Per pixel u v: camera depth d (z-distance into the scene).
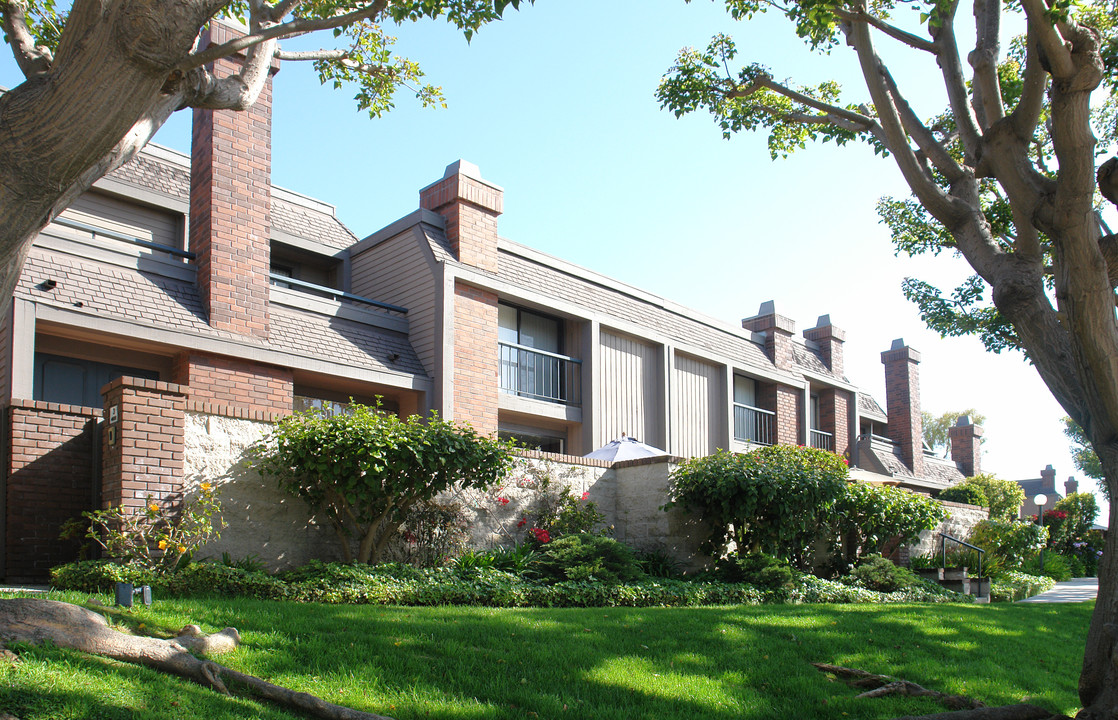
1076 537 27.70
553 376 16.53
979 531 18.39
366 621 6.20
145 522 7.60
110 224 12.87
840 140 11.45
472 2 6.75
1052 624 9.68
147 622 5.43
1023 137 6.43
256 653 5.09
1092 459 42.84
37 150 4.19
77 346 10.71
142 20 4.05
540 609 7.89
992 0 7.14
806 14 8.07
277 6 6.39
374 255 15.40
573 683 5.45
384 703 4.66
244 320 11.85
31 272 9.93
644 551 11.73
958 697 6.04
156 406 7.88
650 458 11.99
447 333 13.81
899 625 8.37
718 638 7.05
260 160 12.49
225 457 8.38
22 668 4.09
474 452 9.21
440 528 9.91
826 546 13.49
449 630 6.21
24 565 8.27
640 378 17.61
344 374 12.69
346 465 8.33
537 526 11.14
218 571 7.18
